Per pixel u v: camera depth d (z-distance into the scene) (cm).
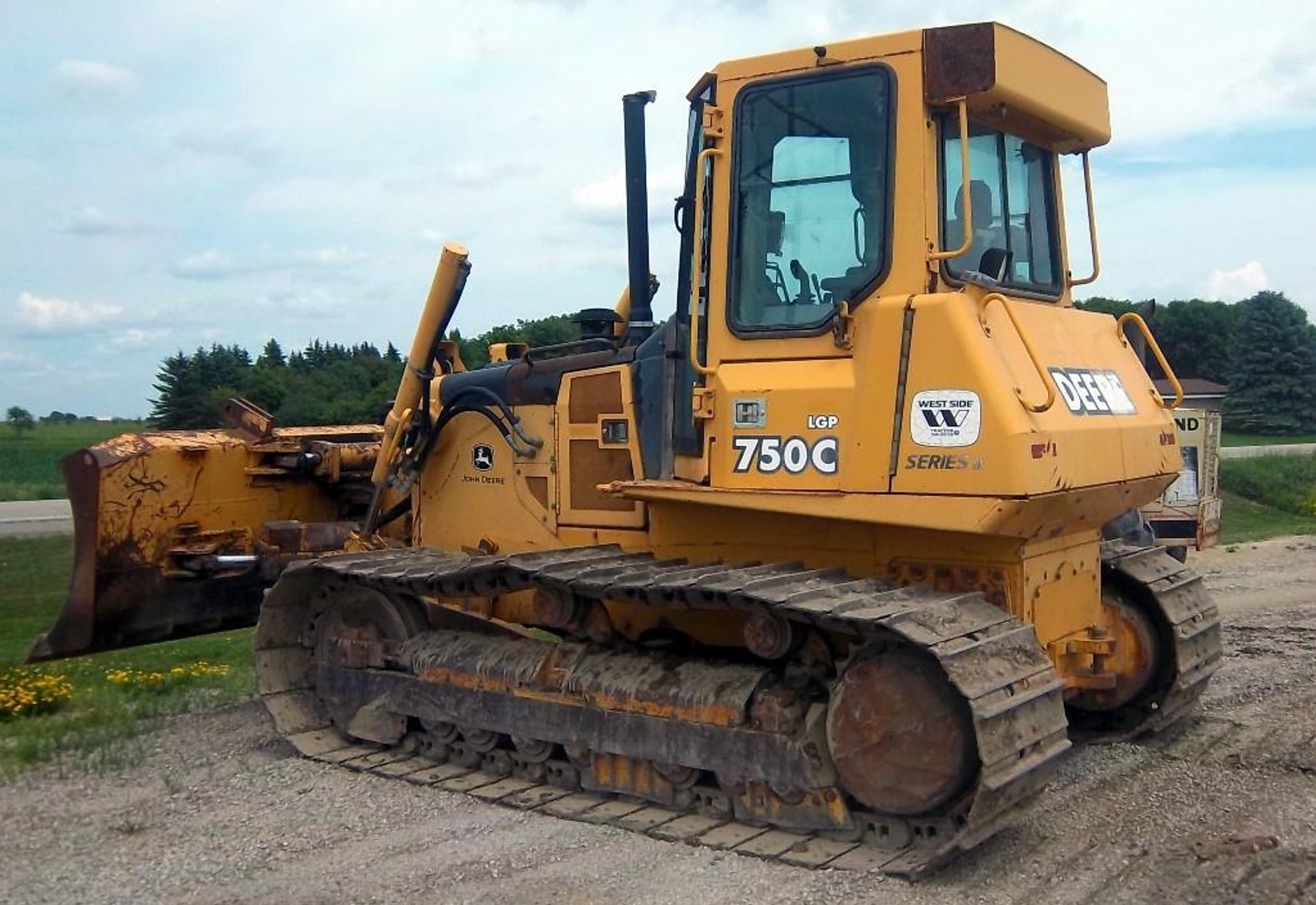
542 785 687
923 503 555
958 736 530
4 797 683
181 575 851
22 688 908
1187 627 754
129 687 951
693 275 638
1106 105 703
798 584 579
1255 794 643
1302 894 509
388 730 756
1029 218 688
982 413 541
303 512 924
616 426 712
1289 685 891
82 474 821
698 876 543
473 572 670
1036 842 579
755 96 627
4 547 1878
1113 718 778
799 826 591
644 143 732
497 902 518
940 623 539
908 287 580
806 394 591
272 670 791
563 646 685
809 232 609
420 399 822
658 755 627
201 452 868
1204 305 6216
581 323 808
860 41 600
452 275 788
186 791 688
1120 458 621
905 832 562
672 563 661
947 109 599
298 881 548
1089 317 692
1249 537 2033
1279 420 5775
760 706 594
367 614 770
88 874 564
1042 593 617
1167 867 545
